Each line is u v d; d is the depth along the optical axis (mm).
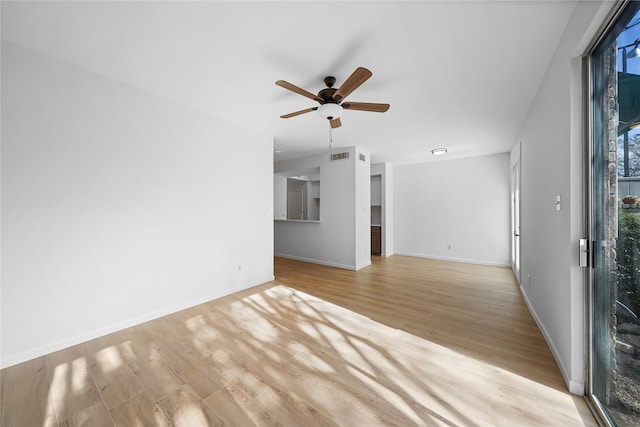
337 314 2869
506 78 2336
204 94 2721
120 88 2479
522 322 2660
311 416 1457
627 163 1211
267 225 4102
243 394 1632
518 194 3992
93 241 2330
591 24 1330
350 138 4270
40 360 1988
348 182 5023
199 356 2049
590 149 1552
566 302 1723
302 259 5828
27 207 1996
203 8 1559
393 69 2201
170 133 2869
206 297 3244
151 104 2705
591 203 1550
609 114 1365
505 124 3518
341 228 5152
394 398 1594
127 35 1824
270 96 2775
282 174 6879
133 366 1919
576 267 1613
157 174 2766
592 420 1414
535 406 1521
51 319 2104
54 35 1830
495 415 1456
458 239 5746
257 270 3947
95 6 1550
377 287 3859
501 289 3762
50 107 2088
